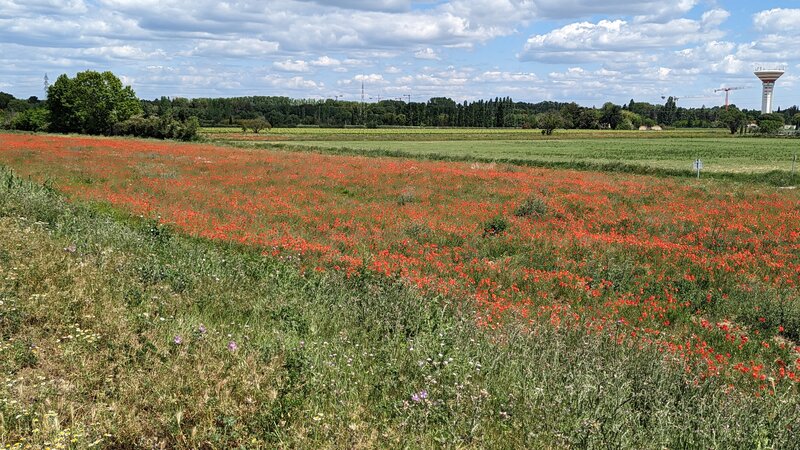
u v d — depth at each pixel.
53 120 99.88
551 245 15.53
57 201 14.02
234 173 31.31
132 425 4.17
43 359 5.14
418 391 5.05
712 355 8.30
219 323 6.88
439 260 13.48
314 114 185.88
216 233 14.73
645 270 13.27
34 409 4.22
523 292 11.40
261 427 4.34
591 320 9.30
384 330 7.49
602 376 6.12
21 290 6.35
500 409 5.10
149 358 5.20
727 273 13.12
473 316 8.55
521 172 36.09
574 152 69.19
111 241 10.62
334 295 9.01
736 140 103.81
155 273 8.37
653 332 9.04
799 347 9.23
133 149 47.91
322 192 24.72
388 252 13.81
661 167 46.44
